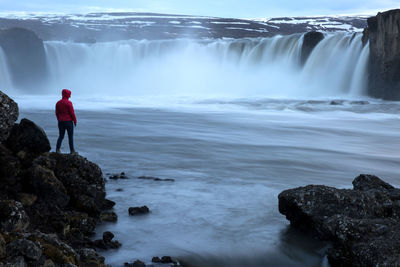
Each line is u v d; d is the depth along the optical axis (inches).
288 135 849.5
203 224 311.7
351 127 995.3
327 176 490.3
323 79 1953.7
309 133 885.8
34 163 321.1
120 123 944.9
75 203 314.0
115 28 5467.5
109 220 311.1
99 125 891.4
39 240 217.0
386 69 1574.8
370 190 314.3
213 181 440.5
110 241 270.5
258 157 592.7
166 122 994.7
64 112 434.9
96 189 333.4
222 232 298.4
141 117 1088.2
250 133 857.5
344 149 694.5
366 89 1721.2
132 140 701.9
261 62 2319.1
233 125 978.7
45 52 2373.3
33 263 198.2
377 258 223.8
